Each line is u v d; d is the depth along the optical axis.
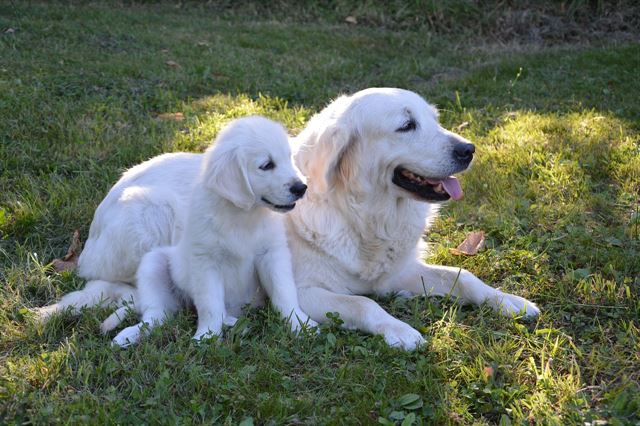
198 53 8.73
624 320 3.57
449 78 8.16
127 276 4.07
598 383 3.10
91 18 10.18
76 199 4.89
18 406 2.92
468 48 10.01
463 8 10.95
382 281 4.03
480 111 6.84
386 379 3.08
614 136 5.94
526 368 3.20
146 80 7.46
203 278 3.56
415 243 4.02
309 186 3.87
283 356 3.29
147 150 5.70
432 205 4.27
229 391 3.02
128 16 10.59
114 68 7.63
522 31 10.65
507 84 7.69
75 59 7.89
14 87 6.71
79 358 3.28
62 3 11.36
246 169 3.39
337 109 3.89
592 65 8.33
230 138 3.46
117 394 3.04
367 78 8.23
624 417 2.80
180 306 3.88
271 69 8.22
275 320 3.61
